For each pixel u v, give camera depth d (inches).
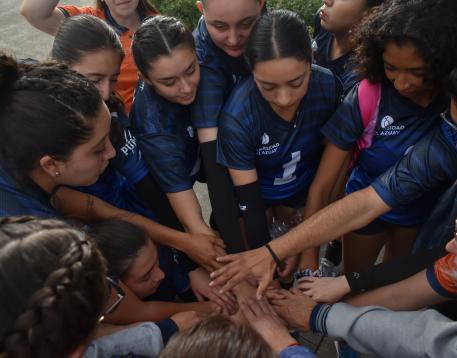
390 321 54.6
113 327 59.3
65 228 35.4
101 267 34.7
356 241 86.1
